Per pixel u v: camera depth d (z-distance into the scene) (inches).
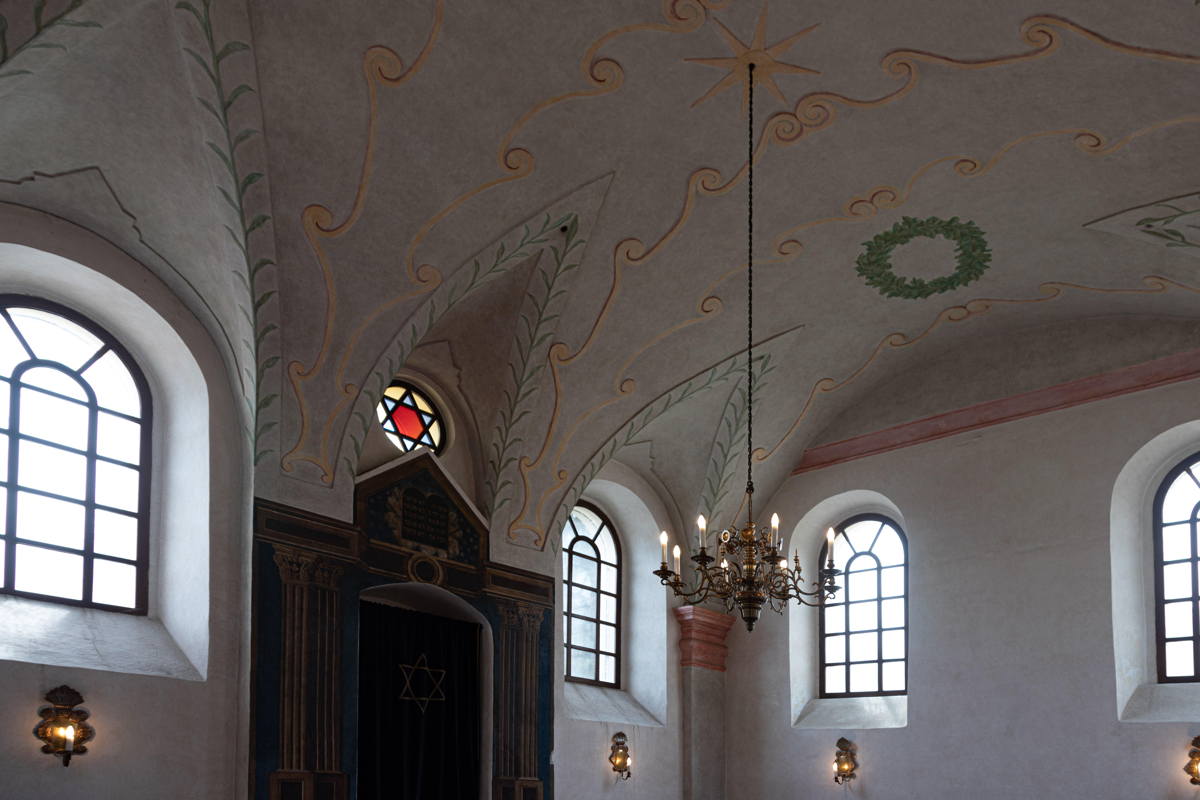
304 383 380.5
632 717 515.5
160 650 351.3
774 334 492.7
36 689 309.1
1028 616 483.5
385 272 381.7
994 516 504.4
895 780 499.5
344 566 390.0
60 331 362.9
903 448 537.6
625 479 535.2
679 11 336.8
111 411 370.3
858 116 381.4
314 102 334.0
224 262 359.3
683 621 543.5
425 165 363.3
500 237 394.9
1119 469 477.7
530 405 451.2
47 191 335.3
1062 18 331.3
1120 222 421.7
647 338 462.9
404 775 411.8
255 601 360.5
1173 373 474.9
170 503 374.0
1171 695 454.6
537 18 334.0
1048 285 478.3
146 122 322.3
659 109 372.2
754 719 547.5
